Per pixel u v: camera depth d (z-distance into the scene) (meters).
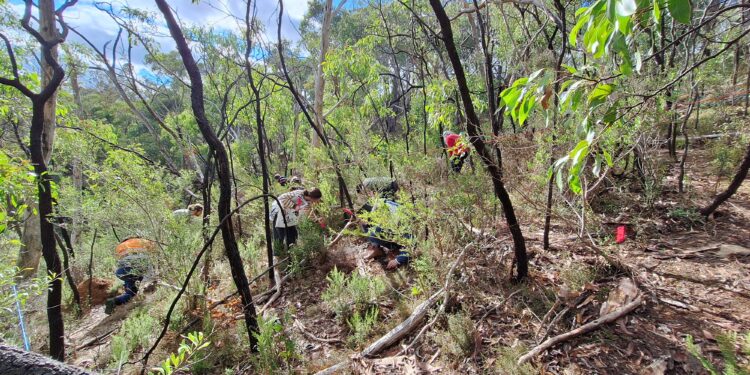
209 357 3.17
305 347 3.08
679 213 3.62
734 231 3.28
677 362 2.11
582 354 2.31
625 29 0.95
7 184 2.28
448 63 7.49
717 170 4.35
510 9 5.86
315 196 5.18
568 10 4.34
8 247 3.61
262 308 3.88
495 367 2.39
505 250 3.60
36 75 4.12
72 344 3.98
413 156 4.32
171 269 4.11
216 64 7.68
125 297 4.91
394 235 3.70
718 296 2.55
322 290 4.05
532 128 3.34
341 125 8.22
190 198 7.62
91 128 6.21
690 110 3.92
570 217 3.48
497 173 2.88
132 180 4.53
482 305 2.98
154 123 19.89
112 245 5.77
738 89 5.04
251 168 10.56
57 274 3.09
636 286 2.74
